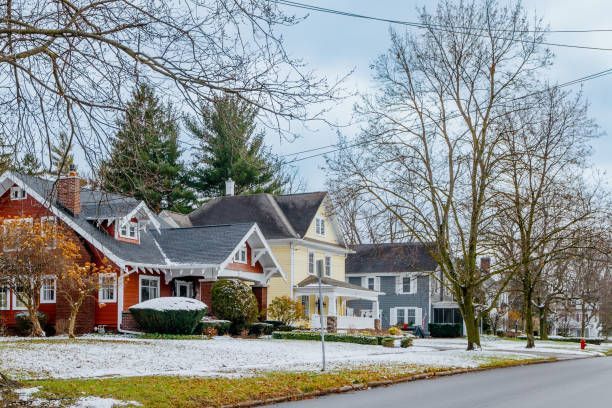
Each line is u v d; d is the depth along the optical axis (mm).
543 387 18406
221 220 52312
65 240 32750
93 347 24359
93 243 34781
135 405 13242
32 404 12680
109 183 13133
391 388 18188
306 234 50562
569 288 67688
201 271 38125
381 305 65062
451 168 32844
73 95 12992
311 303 50938
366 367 21516
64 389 14141
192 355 23641
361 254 67312
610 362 31062
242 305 37531
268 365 21406
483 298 48906
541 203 35594
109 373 17922
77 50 12609
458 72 32125
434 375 21984
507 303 70375
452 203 32906
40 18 12914
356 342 36312
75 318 33000
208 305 38875
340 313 54781
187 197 59188
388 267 64750
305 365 21578
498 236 37906
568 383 19625
